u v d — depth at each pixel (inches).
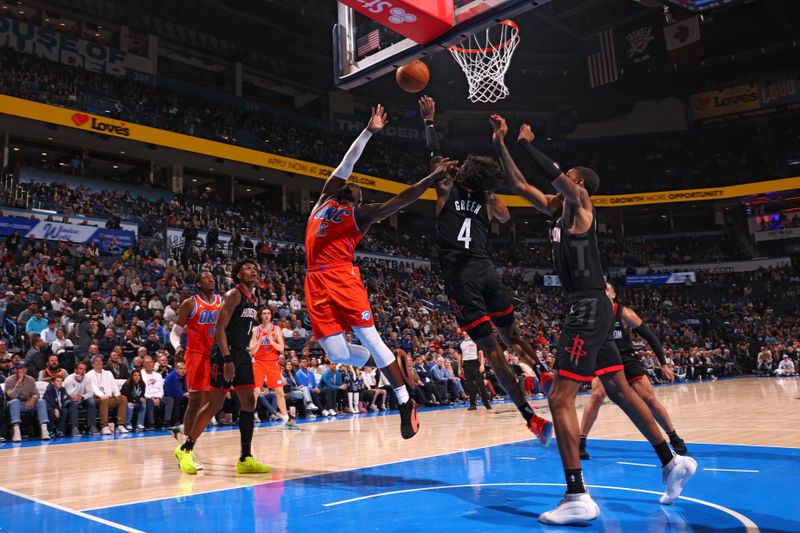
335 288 159.9
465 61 395.5
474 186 150.8
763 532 100.6
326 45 1157.1
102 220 713.6
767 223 1286.9
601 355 130.6
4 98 737.0
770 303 1151.0
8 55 829.2
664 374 188.2
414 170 1206.9
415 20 192.2
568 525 109.3
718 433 239.3
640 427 128.7
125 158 958.4
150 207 826.8
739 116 1280.8
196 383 196.7
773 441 211.5
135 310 479.5
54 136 859.4
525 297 1069.1
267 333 342.0
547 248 1290.6
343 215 161.6
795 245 1252.5
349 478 164.9
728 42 1141.1
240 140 984.3
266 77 1189.7
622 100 1333.7
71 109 788.6
